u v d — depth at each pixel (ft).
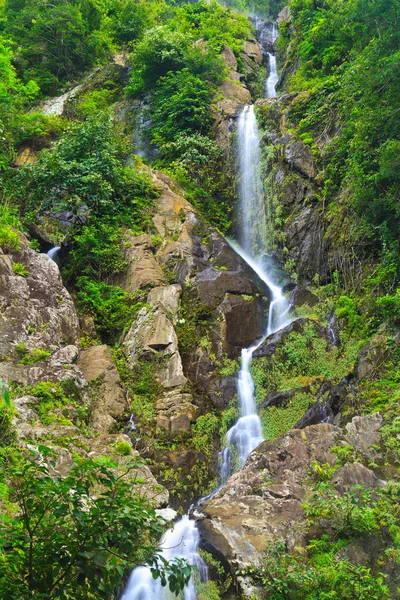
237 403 36.14
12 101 64.90
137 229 46.93
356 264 41.55
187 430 33.22
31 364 29.96
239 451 33.81
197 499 30.96
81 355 34.01
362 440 26.55
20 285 33.09
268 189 51.62
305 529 22.63
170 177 54.49
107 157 48.75
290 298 44.32
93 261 44.55
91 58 89.20
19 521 14.24
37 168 47.26
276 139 53.57
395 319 33.68
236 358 38.78
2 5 95.25
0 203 44.57
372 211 40.93
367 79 39.55
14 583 13.21
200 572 22.34
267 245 49.90
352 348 36.35
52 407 28.19
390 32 38.88
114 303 41.22
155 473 30.91
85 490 13.65
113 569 13.21
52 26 87.66
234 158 57.31
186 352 38.19
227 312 40.22
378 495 23.32
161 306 39.06
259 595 20.40
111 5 98.53
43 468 13.83
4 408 25.30
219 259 44.45
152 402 34.47
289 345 38.29
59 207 45.83
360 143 41.68
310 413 33.09
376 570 20.77
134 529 13.46
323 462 26.09
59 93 82.43
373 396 29.89
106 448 27.91
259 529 22.84
